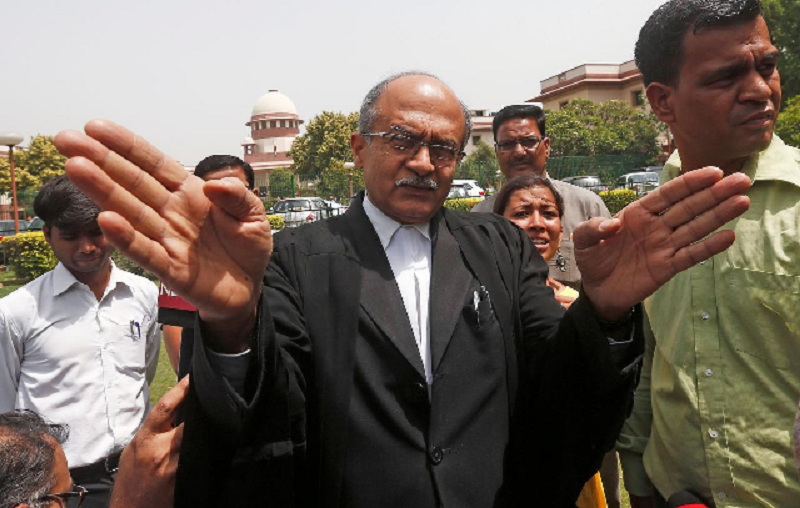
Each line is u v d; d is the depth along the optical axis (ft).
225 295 4.34
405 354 5.74
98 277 9.37
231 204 4.23
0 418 6.43
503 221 7.09
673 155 7.89
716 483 6.67
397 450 5.56
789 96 89.61
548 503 5.89
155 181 4.20
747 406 6.52
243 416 4.59
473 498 5.62
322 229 6.43
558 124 111.65
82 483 8.89
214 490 4.76
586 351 5.04
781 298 6.30
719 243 4.70
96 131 4.09
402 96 6.14
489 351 6.00
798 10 87.10
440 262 6.29
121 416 9.25
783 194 6.54
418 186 6.08
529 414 6.01
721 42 6.14
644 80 7.06
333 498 5.50
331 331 5.79
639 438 8.07
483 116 159.84
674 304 7.06
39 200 8.79
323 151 137.59
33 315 8.88
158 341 10.23
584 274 5.01
